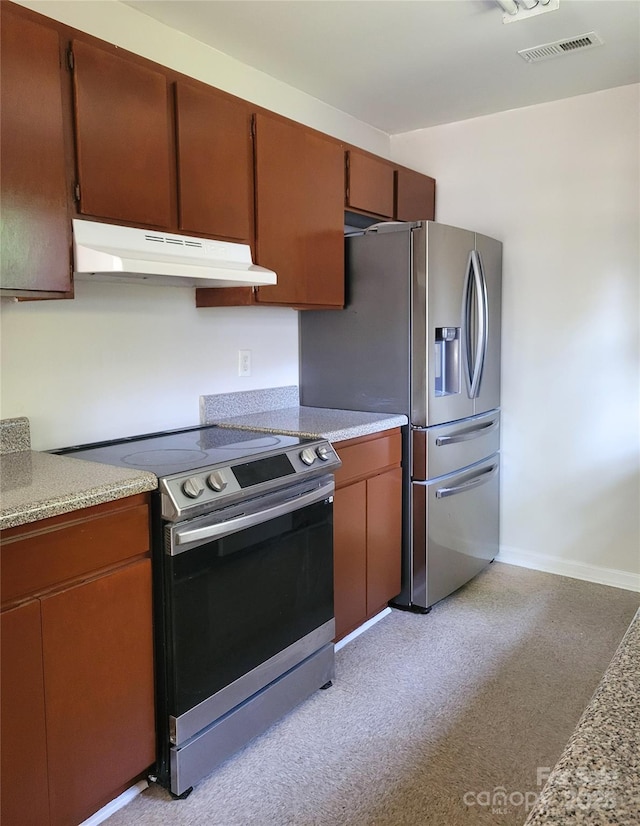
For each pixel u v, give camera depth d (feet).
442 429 9.14
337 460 7.26
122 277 6.47
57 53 5.38
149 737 5.54
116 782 5.29
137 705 5.41
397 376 9.03
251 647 6.26
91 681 5.00
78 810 4.99
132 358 7.51
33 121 5.22
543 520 10.85
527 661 7.91
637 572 10.07
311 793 5.69
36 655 4.58
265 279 7.02
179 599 5.47
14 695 4.47
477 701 7.07
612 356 9.98
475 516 10.17
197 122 6.76
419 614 9.27
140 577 5.34
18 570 4.46
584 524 10.48
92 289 7.00
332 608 7.40
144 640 5.42
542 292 10.46
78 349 6.90
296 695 6.89
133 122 6.08
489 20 7.46
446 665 7.85
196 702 5.69
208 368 8.55
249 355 9.18
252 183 7.55
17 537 4.44
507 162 10.61
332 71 8.93
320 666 7.23
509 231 10.69
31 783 4.63
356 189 9.34
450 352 9.46
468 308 9.53
